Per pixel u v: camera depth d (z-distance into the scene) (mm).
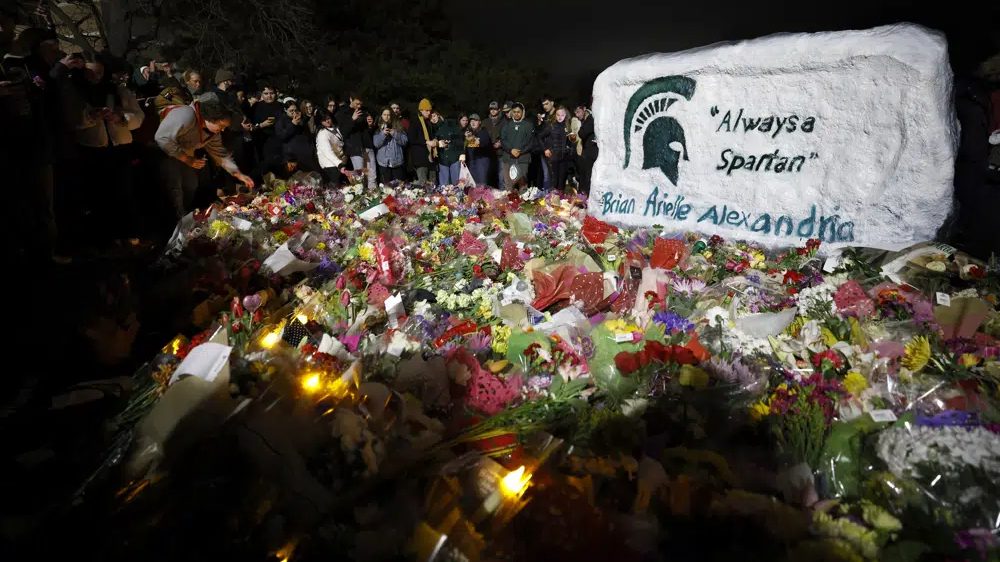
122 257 6449
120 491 2498
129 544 2293
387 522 2508
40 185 5730
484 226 7238
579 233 6609
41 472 2855
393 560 2359
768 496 2574
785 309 4238
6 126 5270
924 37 4797
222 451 2588
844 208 5270
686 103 6387
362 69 20312
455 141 11750
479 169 11922
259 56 18922
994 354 3555
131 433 2850
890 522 2369
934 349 3635
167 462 2551
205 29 18016
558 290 4805
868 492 2627
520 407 3236
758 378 3432
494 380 3404
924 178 4816
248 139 9969
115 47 17266
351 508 2611
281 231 6793
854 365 3508
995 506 2402
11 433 3211
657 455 2871
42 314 4781
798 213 5555
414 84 19844
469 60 22453
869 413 3088
